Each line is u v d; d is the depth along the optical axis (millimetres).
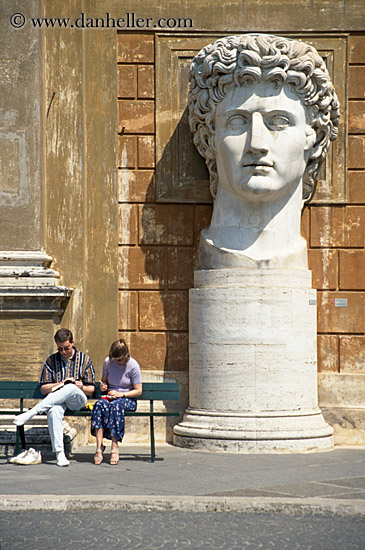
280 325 13273
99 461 11938
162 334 14656
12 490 9883
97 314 14555
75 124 14438
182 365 14625
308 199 14469
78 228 14391
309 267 14695
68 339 12383
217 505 9242
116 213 14617
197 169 14719
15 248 13844
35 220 13852
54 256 14359
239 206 13703
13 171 13844
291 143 13320
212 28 14727
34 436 12945
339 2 14719
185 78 14766
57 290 13453
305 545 7906
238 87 13336
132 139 14750
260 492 9836
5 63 13844
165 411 14430
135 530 8406
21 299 13500
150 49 14766
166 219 14727
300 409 13352
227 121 13438
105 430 12172
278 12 14719
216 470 11406
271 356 13219
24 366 13539
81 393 12203
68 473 11141
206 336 13453
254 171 13227
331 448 13516
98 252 14586
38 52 13883
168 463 12000
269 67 13180
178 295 14672
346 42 14734
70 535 8211
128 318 14672
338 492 9867
